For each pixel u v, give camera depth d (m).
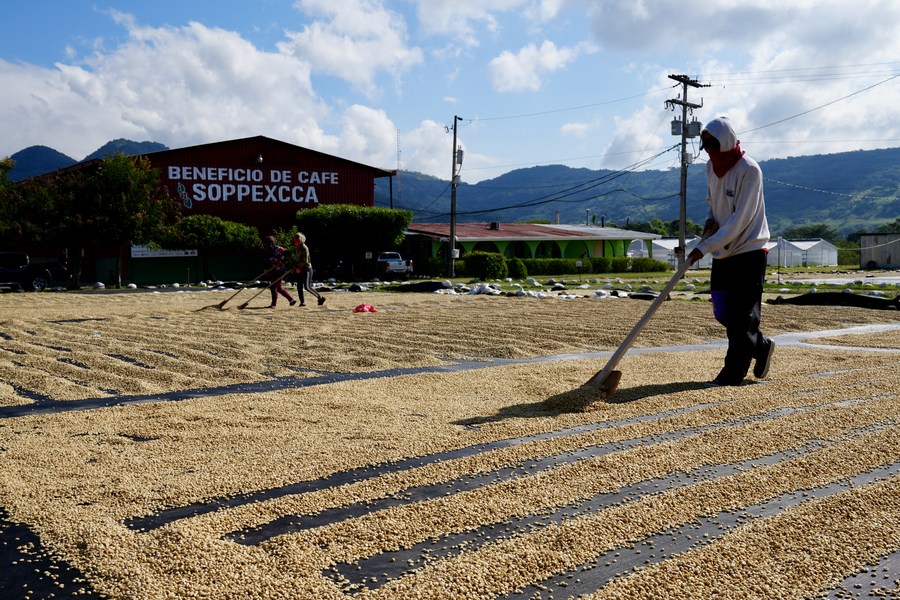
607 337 11.47
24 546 3.54
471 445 5.31
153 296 23.08
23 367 8.55
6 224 28.50
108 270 36.97
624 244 58.91
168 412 6.29
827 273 49.94
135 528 3.79
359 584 3.17
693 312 16.03
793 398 6.65
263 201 41.72
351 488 4.33
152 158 38.75
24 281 28.02
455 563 3.32
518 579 3.20
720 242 7.18
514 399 6.86
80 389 7.41
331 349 10.09
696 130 33.19
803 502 4.07
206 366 8.70
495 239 47.19
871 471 4.59
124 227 29.91
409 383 7.64
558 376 8.01
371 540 3.59
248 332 12.04
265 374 8.36
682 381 7.70
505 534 3.70
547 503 4.09
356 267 41.84
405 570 3.31
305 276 17.58
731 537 3.58
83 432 5.65
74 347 10.16
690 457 4.88
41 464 4.78
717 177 7.55
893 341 11.15
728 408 6.23
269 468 4.72
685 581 3.15
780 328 13.17
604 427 5.79
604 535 3.64
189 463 4.82
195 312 15.92
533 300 20.31
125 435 5.58
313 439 5.41
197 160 39.91
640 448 5.04
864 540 3.56
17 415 6.36
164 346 10.27
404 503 4.14
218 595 3.02
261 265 40.53
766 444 5.16
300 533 3.64
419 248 48.00
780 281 34.00
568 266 47.19
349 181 43.88
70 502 4.10
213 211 40.47
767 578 3.18
